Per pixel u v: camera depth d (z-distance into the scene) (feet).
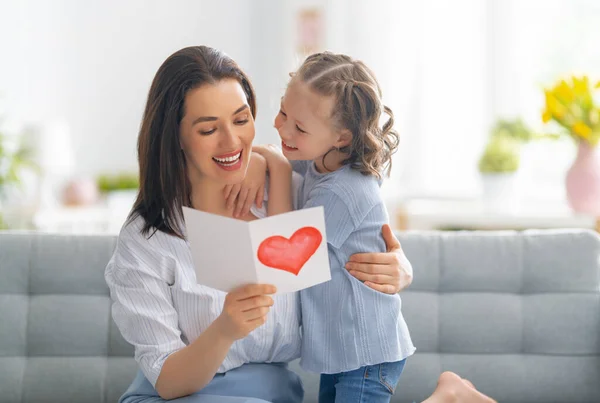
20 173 15.40
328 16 17.11
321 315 5.58
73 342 6.88
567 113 11.06
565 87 11.04
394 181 16.58
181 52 5.34
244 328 4.81
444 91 16.58
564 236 7.22
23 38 16.44
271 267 4.66
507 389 6.89
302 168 6.20
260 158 5.89
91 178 17.54
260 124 17.93
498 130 14.70
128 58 17.76
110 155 17.76
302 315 5.66
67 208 15.35
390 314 5.54
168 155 5.33
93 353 6.91
